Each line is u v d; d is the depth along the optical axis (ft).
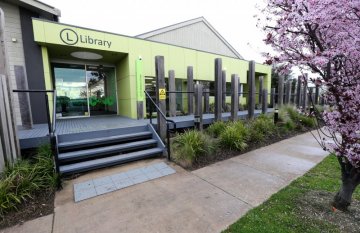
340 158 7.20
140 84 22.16
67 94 23.85
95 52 21.34
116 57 23.75
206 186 9.66
